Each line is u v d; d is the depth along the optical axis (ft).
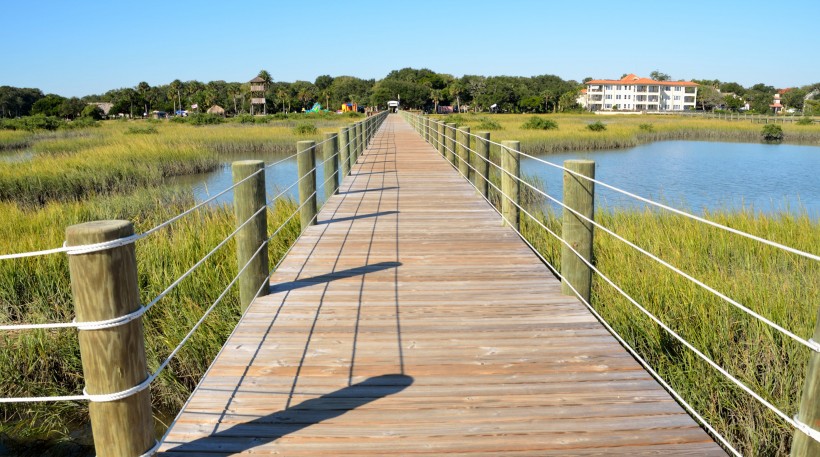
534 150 109.09
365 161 47.75
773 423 13.07
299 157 23.06
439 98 428.56
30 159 75.46
